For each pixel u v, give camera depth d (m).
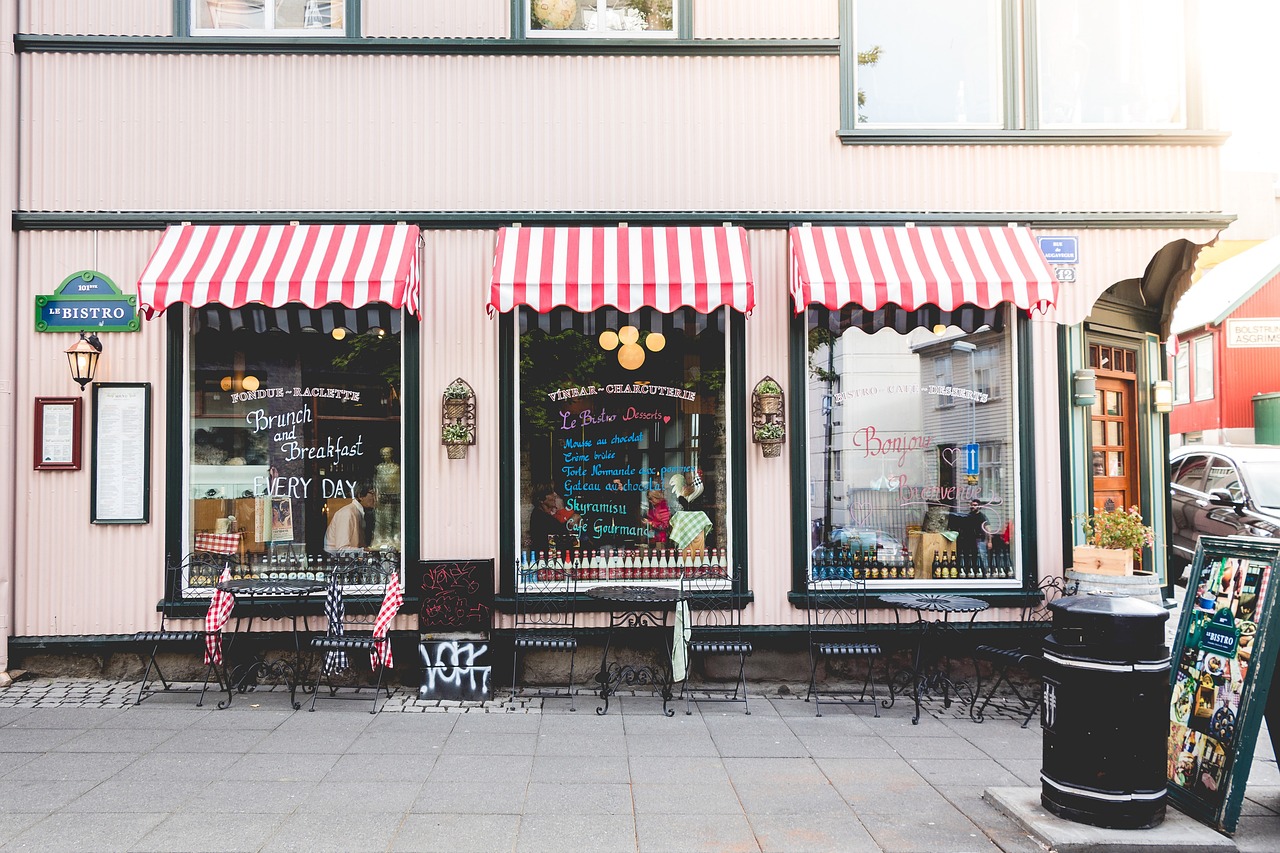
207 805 5.01
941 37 8.16
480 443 7.59
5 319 7.43
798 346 7.71
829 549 7.78
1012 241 7.56
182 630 7.45
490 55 7.74
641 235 7.52
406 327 7.61
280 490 7.71
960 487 7.88
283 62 7.69
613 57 7.79
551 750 5.99
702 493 7.77
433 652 7.15
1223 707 4.87
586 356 7.78
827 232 7.58
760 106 7.82
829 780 5.52
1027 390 7.79
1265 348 23.70
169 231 7.37
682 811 5.01
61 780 5.37
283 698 7.12
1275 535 11.00
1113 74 8.23
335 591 7.15
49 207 7.59
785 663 7.63
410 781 5.40
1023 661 6.79
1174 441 26.69
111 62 7.64
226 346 7.74
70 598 7.45
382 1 7.69
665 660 7.55
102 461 7.51
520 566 7.63
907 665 7.68
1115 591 7.18
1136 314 8.86
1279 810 5.12
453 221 7.63
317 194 7.65
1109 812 4.70
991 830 4.82
